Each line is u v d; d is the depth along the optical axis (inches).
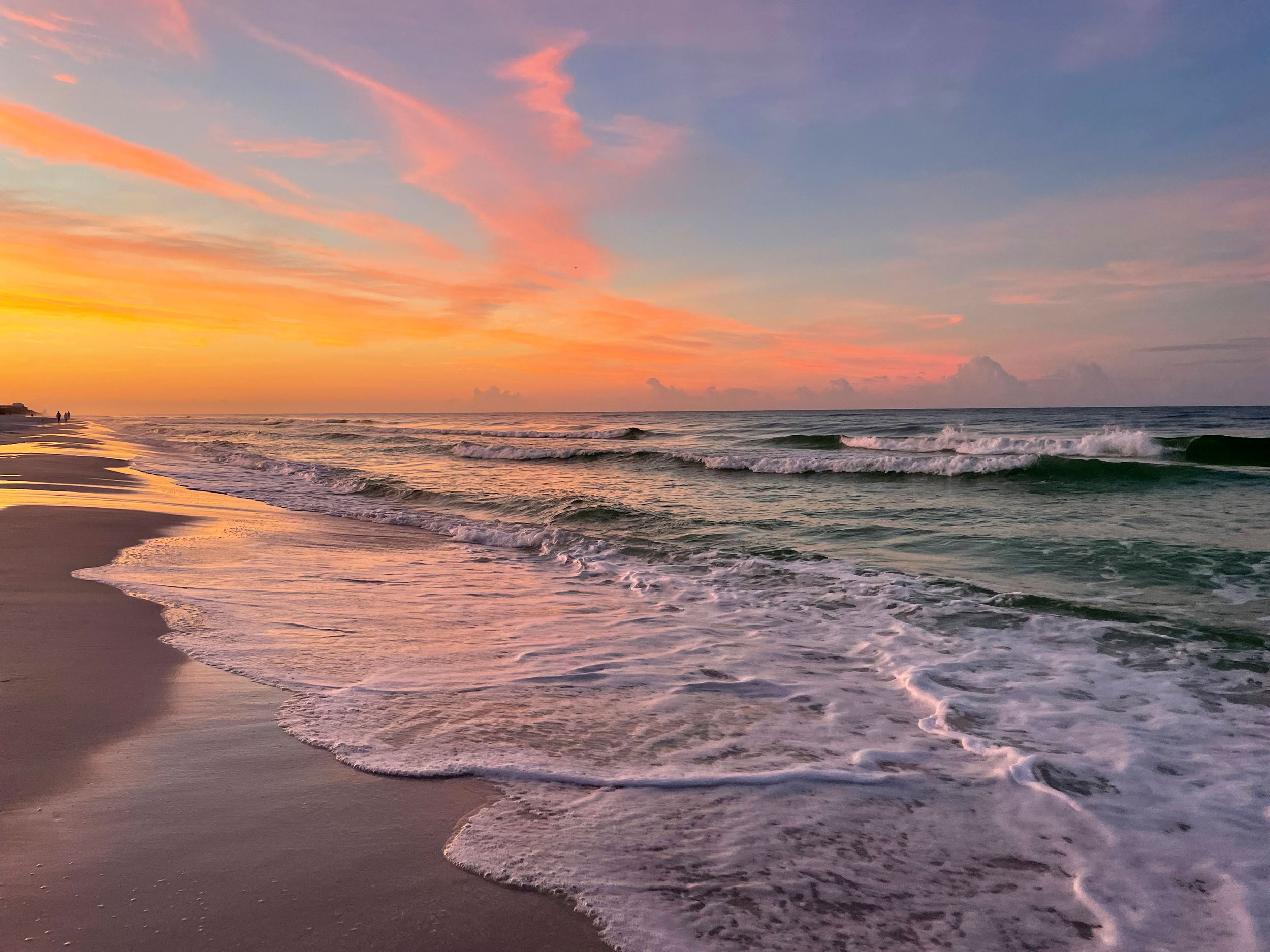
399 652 181.8
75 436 1312.7
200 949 72.9
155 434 1876.2
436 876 88.7
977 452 844.0
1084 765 129.3
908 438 933.2
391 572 288.2
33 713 130.6
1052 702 160.6
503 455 1002.1
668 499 523.8
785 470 715.4
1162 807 114.4
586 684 166.2
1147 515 407.8
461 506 522.0
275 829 97.0
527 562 325.7
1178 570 277.1
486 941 77.3
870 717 151.3
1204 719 150.5
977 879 94.2
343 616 213.8
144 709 135.1
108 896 80.3
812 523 405.7
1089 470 577.9
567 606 244.4
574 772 120.0
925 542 350.9
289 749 121.9
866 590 263.4
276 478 724.0
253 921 78.0
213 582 243.3
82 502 426.0
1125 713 153.9
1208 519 385.4
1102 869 96.9
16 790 103.6
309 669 163.6
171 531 341.1
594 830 102.0
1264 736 141.9
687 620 228.7
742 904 86.7
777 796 114.7
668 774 120.5
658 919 83.0
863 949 79.5
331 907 81.2
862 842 102.0
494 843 96.8
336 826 98.9
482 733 134.1
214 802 103.3
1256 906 88.6
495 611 232.8
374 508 501.4
